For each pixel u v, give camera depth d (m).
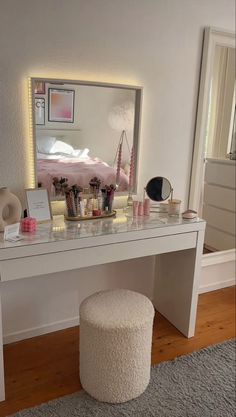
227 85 2.43
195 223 2.05
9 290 2.07
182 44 2.22
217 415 1.65
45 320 2.24
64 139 2.02
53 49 1.87
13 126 1.88
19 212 1.80
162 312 2.52
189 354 2.08
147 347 1.70
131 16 2.02
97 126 2.09
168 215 2.16
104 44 1.99
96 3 1.91
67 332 2.28
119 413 1.64
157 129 2.29
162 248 1.99
